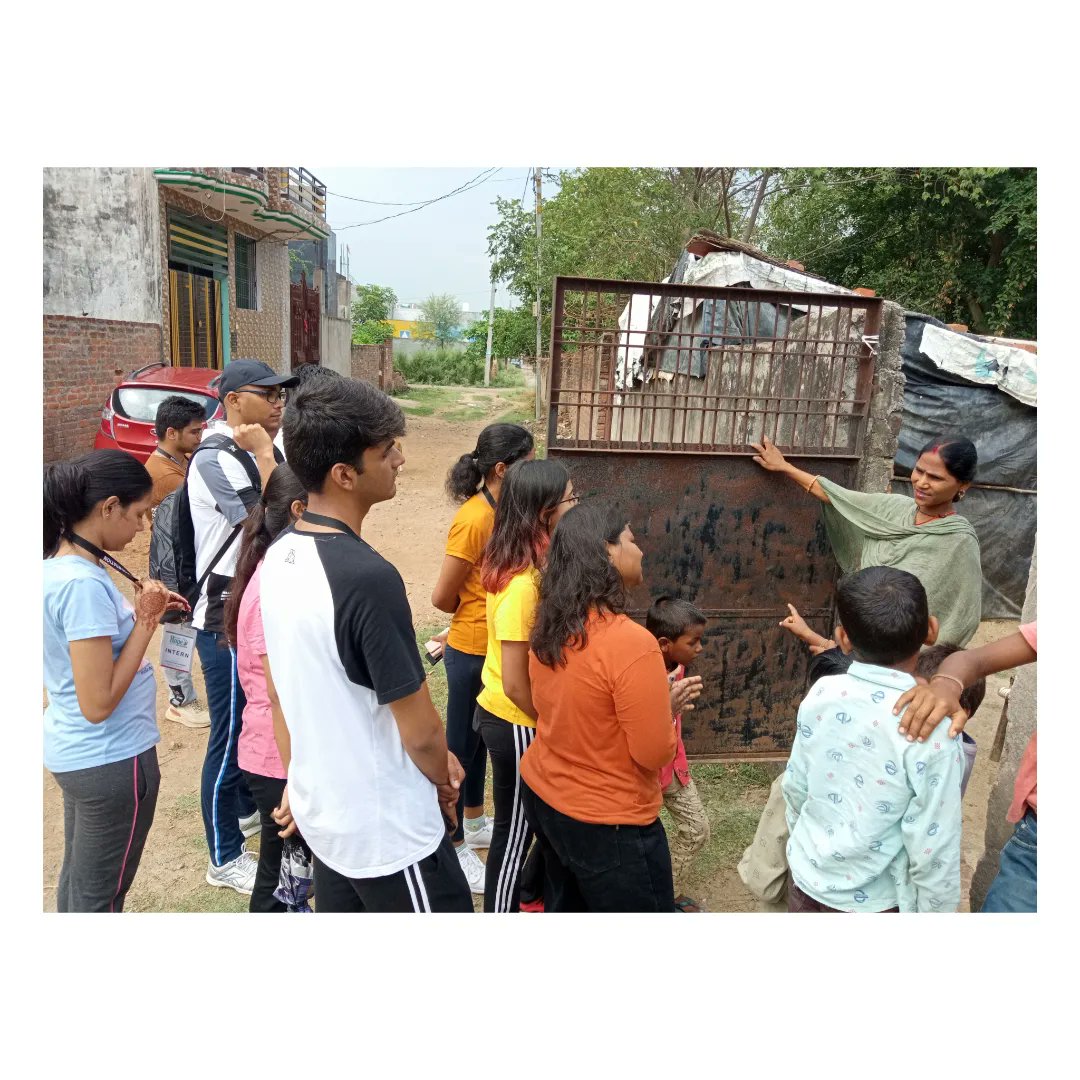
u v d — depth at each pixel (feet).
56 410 29.94
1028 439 21.50
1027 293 40.96
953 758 5.84
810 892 6.60
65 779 7.48
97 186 35.29
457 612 10.23
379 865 6.12
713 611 12.03
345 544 5.75
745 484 11.78
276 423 10.93
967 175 38.40
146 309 36.86
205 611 9.96
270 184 45.78
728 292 11.38
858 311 12.12
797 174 44.93
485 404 86.74
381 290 136.77
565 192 53.16
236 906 10.13
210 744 10.24
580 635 6.76
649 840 7.13
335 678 5.84
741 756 12.63
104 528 7.36
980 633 21.50
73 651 7.03
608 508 7.65
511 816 8.65
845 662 7.92
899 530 10.25
